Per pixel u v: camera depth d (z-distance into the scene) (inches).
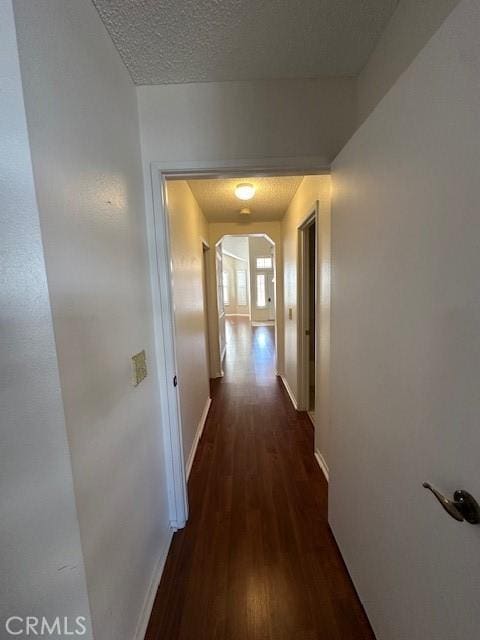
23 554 27.6
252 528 61.4
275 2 36.8
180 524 61.6
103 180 36.5
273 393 139.3
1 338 25.2
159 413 56.5
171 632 43.2
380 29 41.6
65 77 28.6
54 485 26.8
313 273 126.5
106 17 36.9
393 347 33.9
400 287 32.1
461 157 22.5
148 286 53.2
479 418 21.9
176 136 52.0
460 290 23.3
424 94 26.8
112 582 34.4
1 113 22.7
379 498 38.4
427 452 28.2
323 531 60.1
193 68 47.4
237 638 42.3
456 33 22.5
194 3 36.1
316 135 52.3
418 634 30.6
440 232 25.3
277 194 106.7
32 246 24.1
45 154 25.0
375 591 40.5
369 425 40.7
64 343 26.5
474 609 23.2
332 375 56.1
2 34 22.1
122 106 44.3
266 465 83.6
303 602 46.6
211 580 50.7
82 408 29.2
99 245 34.5
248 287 390.3
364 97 48.9
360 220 41.6
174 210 74.4
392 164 32.8
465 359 23.1
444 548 26.4
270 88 51.7
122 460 38.5
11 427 26.0
